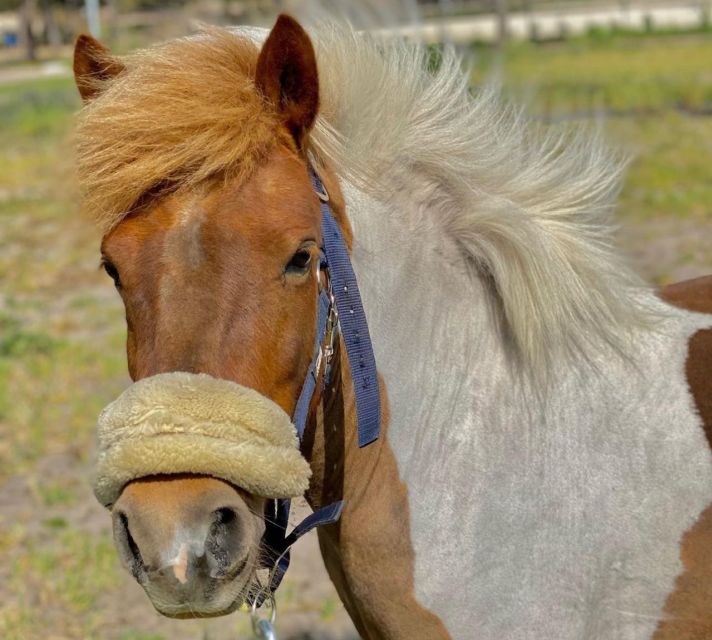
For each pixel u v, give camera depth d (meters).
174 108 1.81
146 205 1.83
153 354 1.75
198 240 1.77
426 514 2.09
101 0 35.75
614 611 2.06
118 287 1.88
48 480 5.25
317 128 2.07
